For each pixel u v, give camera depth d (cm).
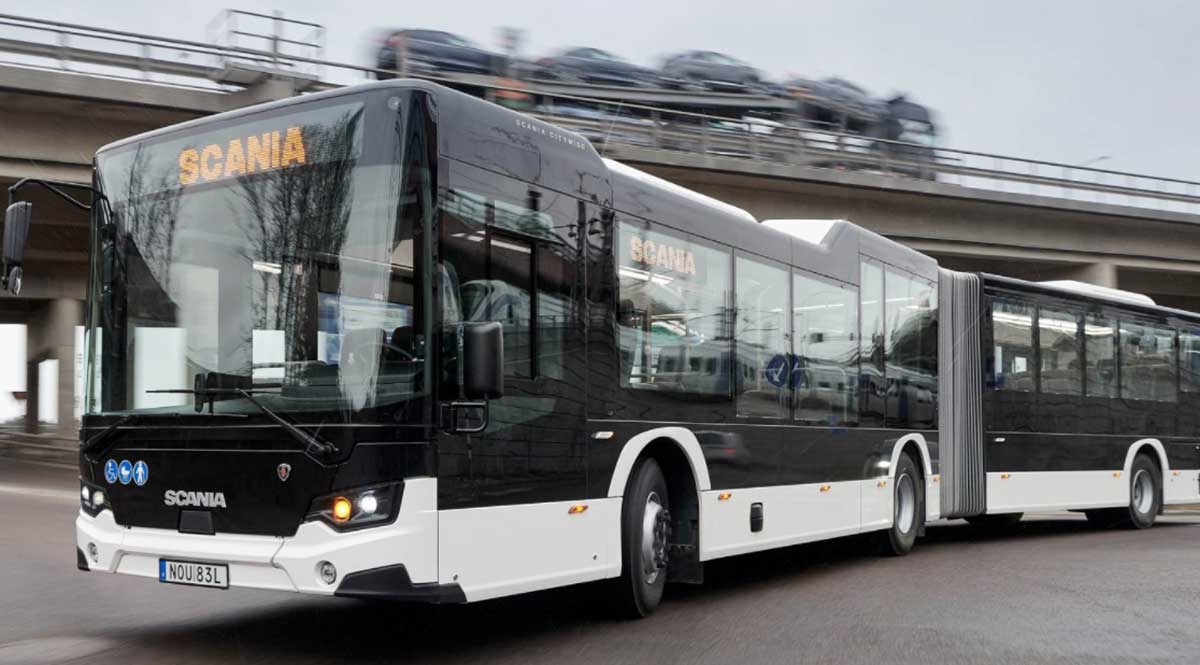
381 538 618
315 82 2544
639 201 867
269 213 677
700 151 3191
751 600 965
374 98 658
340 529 626
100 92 2391
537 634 786
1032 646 759
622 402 823
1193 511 2547
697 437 919
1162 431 1898
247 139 693
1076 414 1716
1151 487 1870
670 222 908
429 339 634
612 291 820
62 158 2473
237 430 659
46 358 4628
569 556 752
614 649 732
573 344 770
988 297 1564
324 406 638
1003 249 3966
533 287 731
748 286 1026
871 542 1330
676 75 3184
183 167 714
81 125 2488
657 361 874
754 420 1018
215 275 688
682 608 916
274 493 644
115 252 732
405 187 643
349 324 643
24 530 1420
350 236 651
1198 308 5228
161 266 710
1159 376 1905
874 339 1291
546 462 732
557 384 750
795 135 3384
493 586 673
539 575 719
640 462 863
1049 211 3959
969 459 1517
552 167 763
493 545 676
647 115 3094
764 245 1061
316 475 632
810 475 1121
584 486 773
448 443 643
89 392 731
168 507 682
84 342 739
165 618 830
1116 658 723
